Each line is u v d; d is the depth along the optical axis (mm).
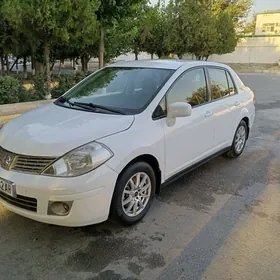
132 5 9930
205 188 3902
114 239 2799
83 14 8203
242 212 3328
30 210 2613
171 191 3799
